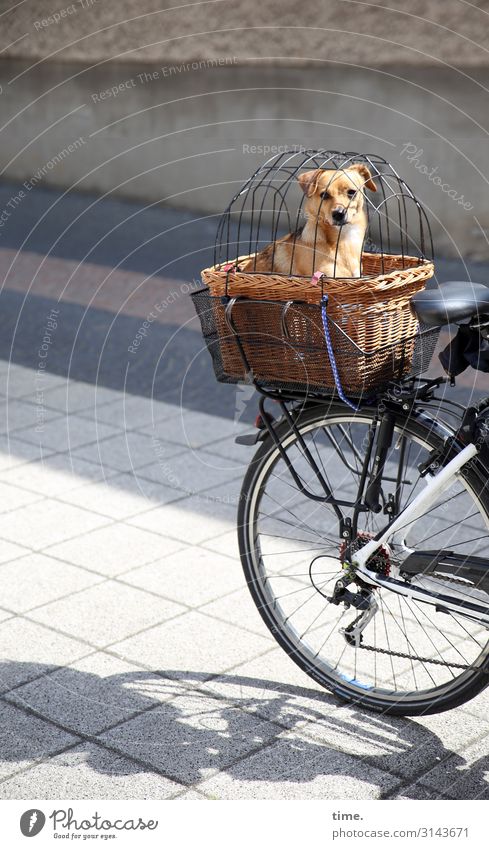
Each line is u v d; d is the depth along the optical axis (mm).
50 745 3078
